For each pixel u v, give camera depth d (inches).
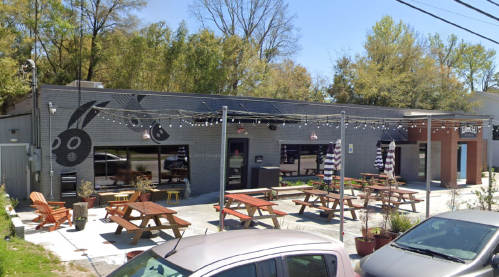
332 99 1631.4
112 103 570.6
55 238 384.5
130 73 1188.5
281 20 1557.6
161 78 1229.7
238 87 1311.5
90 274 285.3
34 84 579.5
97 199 557.3
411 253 250.4
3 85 845.8
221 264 144.8
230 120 609.0
